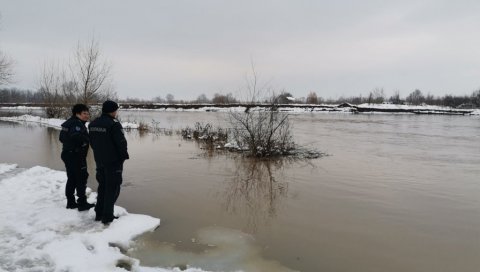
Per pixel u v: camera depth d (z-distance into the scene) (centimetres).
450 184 980
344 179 1034
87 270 451
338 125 3100
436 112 5847
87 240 539
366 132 2473
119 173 593
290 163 1277
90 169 1128
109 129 571
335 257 543
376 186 958
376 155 1467
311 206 786
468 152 1569
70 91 3080
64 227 581
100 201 605
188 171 1117
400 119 4212
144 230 608
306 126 2966
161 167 1172
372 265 520
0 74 2389
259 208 766
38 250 496
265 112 1488
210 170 1138
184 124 2998
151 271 468
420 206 790
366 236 623
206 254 540
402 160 1354
